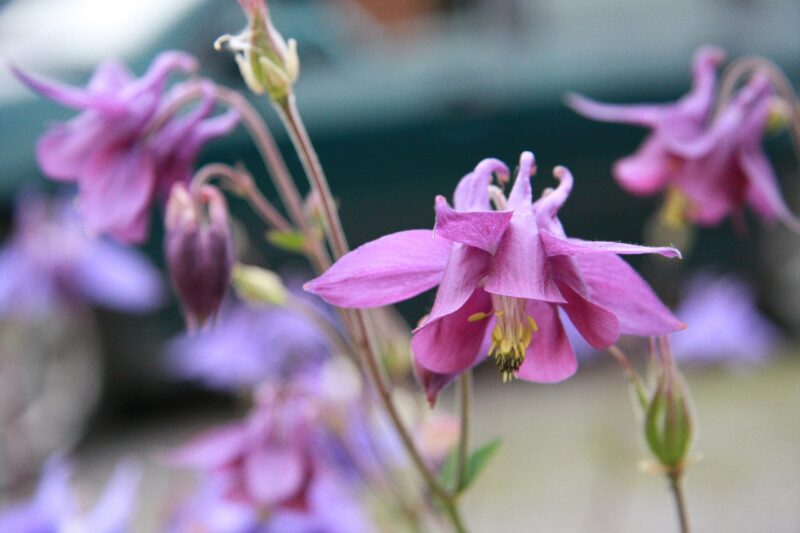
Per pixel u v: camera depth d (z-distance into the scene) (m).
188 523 0.33
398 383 0.34
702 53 0.32
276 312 0.43
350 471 0.33
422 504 0.33
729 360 0.46
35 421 0.65
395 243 0.23
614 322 0.22
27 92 0.67
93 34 0.69
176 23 0.69
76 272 0.43
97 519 0.31
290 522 0.31
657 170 0.32
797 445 0.69
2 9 0.71
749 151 0.32
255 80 0.26
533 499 0.62
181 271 0.27
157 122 0.28
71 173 0.28
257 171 0.70
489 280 0.22
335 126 0.74
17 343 0.54
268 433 0.31
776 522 0.59
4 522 0.31
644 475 0.67
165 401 0.81
